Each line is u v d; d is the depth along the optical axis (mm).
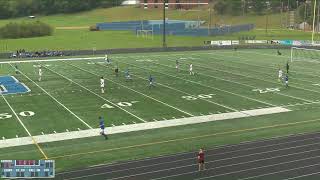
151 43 98375
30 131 33344
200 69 62406
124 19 181000
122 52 83250
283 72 59781
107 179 24484
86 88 49312
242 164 26844
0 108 40406
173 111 39281
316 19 131750
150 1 196625
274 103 42406
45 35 118250
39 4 198000
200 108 40406
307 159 27594
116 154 28578
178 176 24984
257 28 141375
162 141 31266
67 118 36938
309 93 46781
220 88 49219
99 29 138125
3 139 31453
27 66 66375
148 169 26031
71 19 184625
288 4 156375
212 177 24844
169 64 67500
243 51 85625
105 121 36062
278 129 34188
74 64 68250
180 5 191375
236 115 38219
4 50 89125
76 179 24469
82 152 28922
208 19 168250
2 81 53719
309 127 34688
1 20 180625
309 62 70250
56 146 30078
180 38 108438
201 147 29953
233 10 170375
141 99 43844
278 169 26000
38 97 44906
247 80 53969
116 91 47688
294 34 117250
